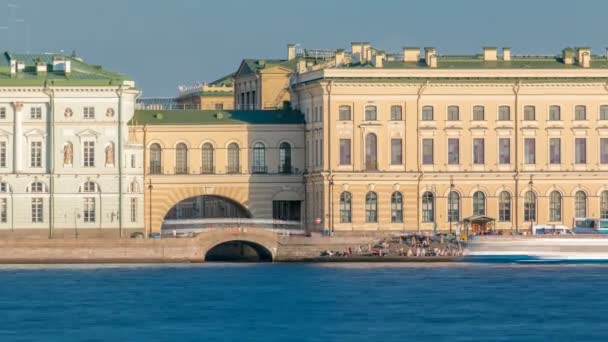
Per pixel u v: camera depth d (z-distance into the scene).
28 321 183.12
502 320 183.38
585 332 175.00
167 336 173.00
